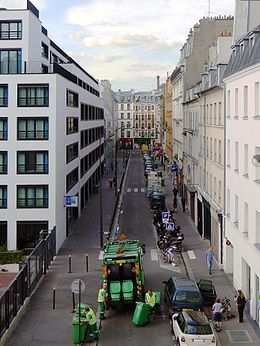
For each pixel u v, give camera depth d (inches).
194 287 966.4
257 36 986.1
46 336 876.0
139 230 1870.1
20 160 1619.1
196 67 2516.0
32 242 1612.9
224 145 1266.0
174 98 3297.2
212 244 1504.7
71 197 1704.0
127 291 989.2
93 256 1493.6
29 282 1093.8
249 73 970.7
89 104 2753.4
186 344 776.9
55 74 1609.3
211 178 1536.7
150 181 3019.2
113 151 5054.1
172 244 1525.6
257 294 933.8
